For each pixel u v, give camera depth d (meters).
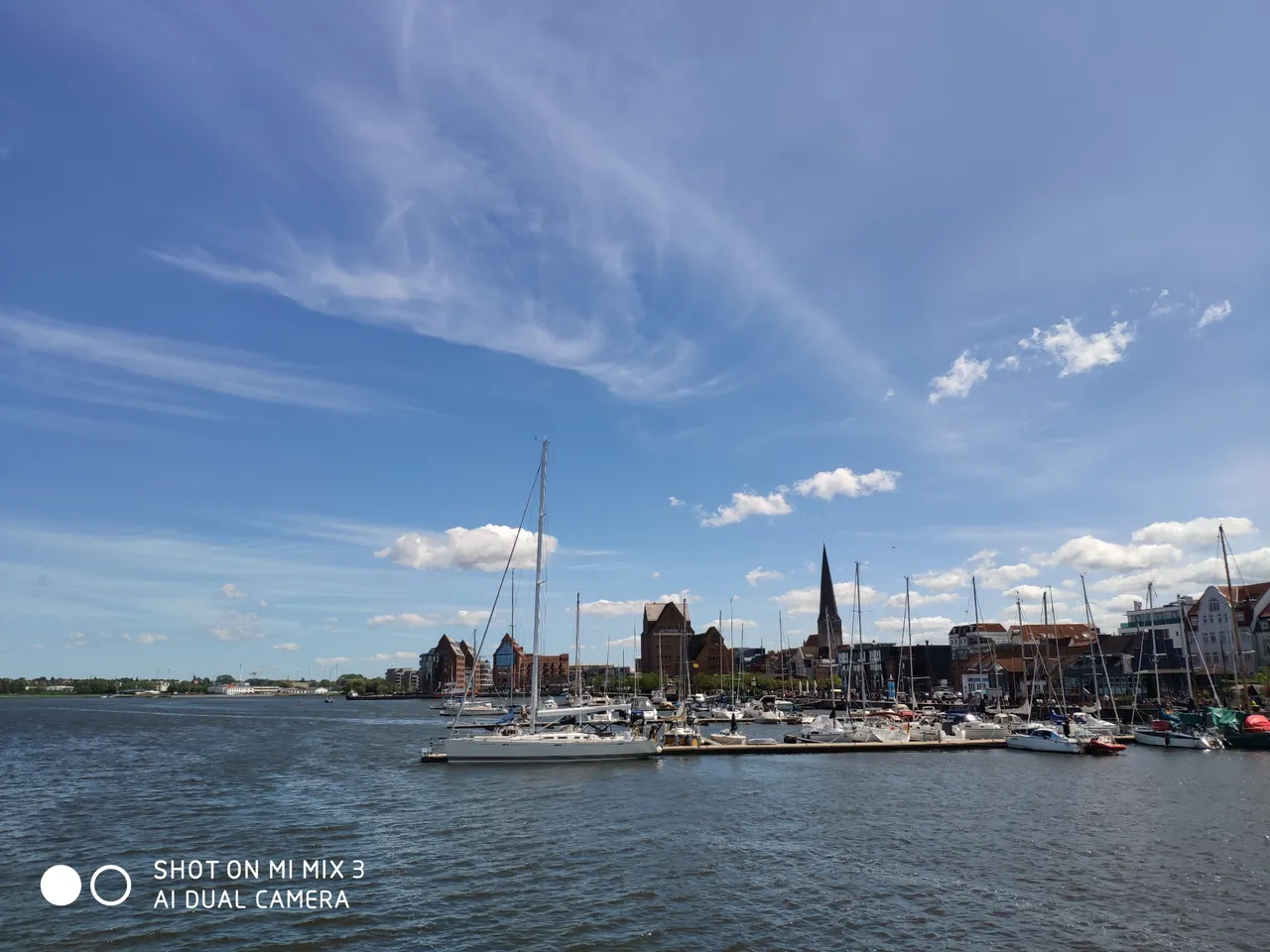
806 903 29.77
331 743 99.25
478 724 121.44
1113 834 41.72
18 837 40.88
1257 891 31.73
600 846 38.44
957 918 28.28
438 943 25.66
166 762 76.44
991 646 188.75
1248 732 84.25
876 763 73.81
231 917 28.08
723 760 74.81
